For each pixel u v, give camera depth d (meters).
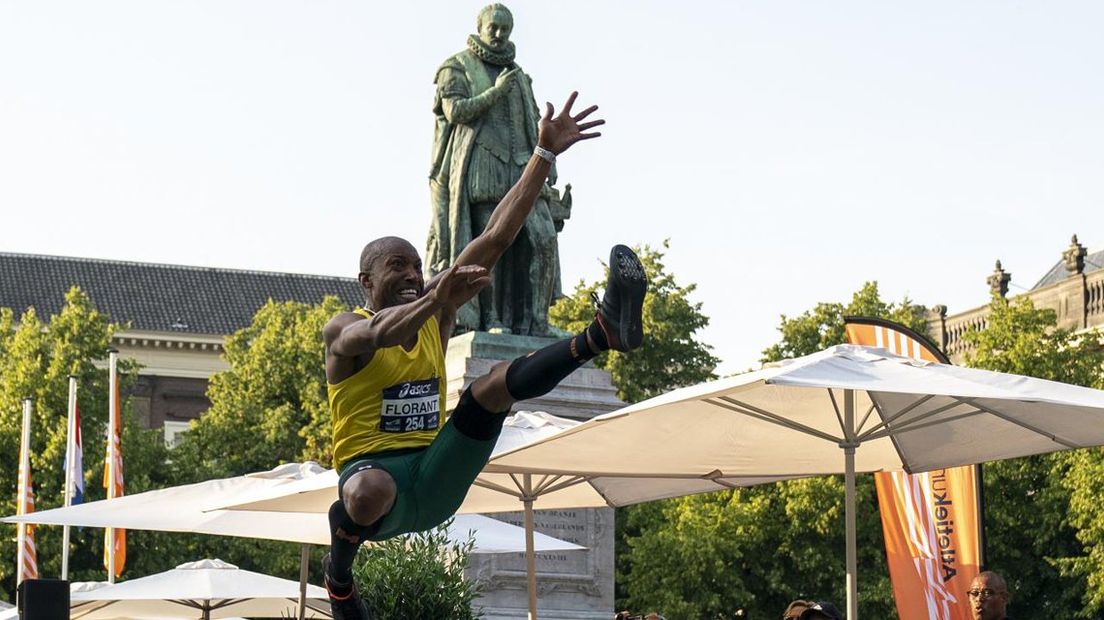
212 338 62.94
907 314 44.47
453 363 18.47
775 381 8.71
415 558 13.34
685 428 11.12
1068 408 10.26
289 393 46.56
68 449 30.91
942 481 18.83
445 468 5.54
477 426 5.47
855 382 8.85
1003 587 10.64
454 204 19.12
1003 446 11.62
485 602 17.88
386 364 5.75
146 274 66.44
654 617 14.61
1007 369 37.66
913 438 11.80
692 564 36.06
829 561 35.88
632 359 45.16
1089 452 33.44
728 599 36.56
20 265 64.69
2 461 39.81
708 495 37.88
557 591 18.23
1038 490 35.59
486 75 19.33
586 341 5.27
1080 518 33.16
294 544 39.62
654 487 13.57
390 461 5.64
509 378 5.38
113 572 29.11
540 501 13.98
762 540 36.56
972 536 18.66
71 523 13.16
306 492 11.20
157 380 62.69
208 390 47.84
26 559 30.48
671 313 45.81
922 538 18.91
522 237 19.28
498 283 19.30
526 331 19.14
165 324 63.38
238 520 13.52
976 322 55.78
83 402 40.81
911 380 9.04
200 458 44.59
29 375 40.78
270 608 21.16
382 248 5.91
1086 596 33.06
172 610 21.25
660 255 47.22
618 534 39.91
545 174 5.93
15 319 61.16
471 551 14.02
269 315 49.59
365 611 6.02
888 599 34.88
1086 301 51.19
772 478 12.90
